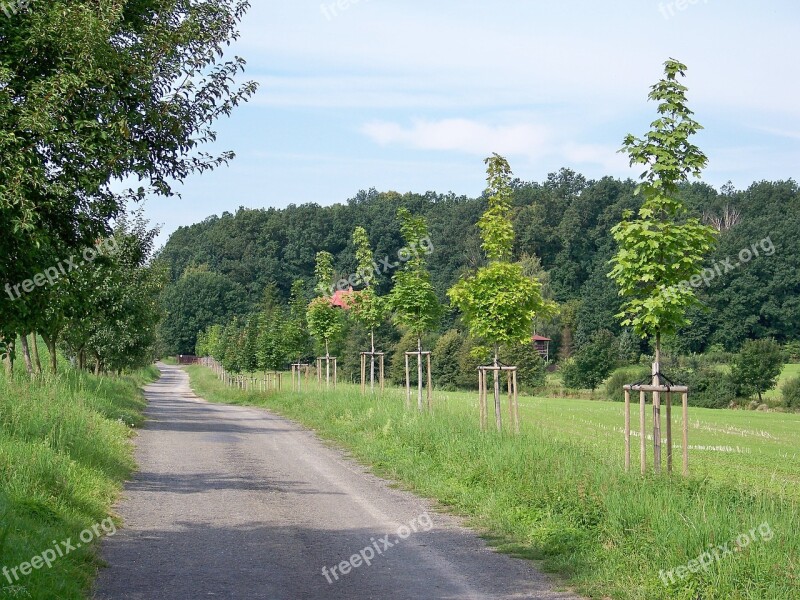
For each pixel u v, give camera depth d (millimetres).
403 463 16500
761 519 9055
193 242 155250
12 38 7801
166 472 15906
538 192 117938
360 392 32812
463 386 66625
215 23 9109
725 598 7461
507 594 7918
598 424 34594
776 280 70125
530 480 12422
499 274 19094
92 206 8719
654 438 12273
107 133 8156
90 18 7797
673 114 12469
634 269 12453
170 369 129125
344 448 20781
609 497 10422
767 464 21719
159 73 8812
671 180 12453
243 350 65688
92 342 38844
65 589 7289
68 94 7824
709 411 50750
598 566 8711
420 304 25125
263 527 10953
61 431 14133
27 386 17500
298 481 15148
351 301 33156
